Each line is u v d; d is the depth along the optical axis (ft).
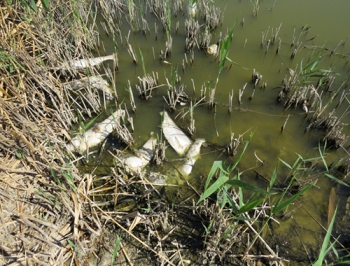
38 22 5.19
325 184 4.18
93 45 6.70
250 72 6.08
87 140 4.79
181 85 5.64
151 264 3.38
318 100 5.35
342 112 5.19
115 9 7.82
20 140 3.89
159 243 3.49
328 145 4.71
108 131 4.98
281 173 4.36
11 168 3.70
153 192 4.10
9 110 4.12
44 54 5.49
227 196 3.36
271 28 7.07
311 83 5.64
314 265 2.61
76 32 6.08
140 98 5.61
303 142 4.81
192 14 7.54
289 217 3.84
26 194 3.53
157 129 5.06
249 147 4.73
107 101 5.55
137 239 3.46
